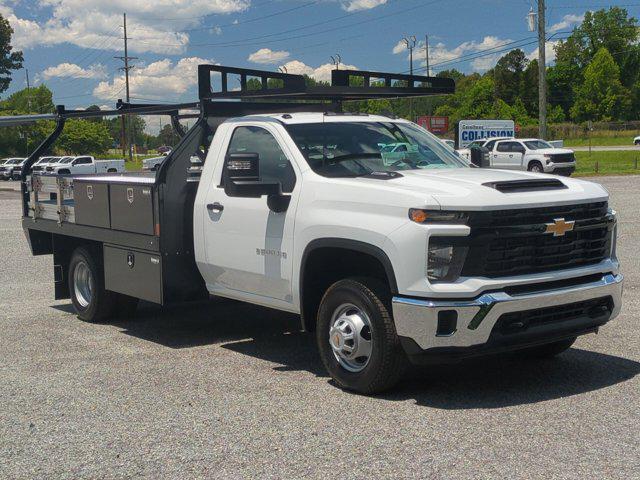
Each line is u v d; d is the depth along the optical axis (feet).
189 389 19.97
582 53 442.91
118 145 395.55
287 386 20.06
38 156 32.76
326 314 19.76
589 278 19.24
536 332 18.13
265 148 22.47
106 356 23.75
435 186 18.34
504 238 17.72
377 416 17.46
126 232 25.77
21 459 15.56
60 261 30.68
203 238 23.90
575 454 14.94
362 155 21.70
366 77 25.38
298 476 14.25
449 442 15.72
